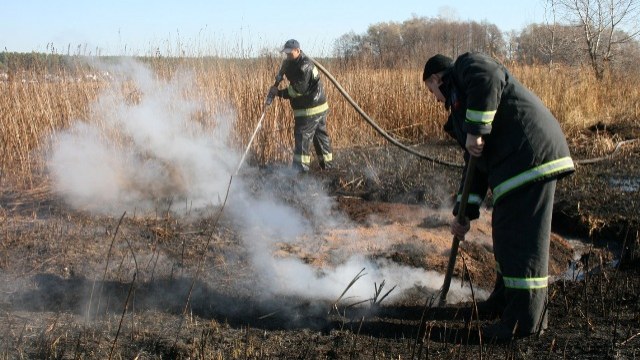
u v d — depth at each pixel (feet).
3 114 22.40
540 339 11.32
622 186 21.79
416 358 10.55
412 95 34.40
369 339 11.37
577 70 40.96
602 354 10.69
